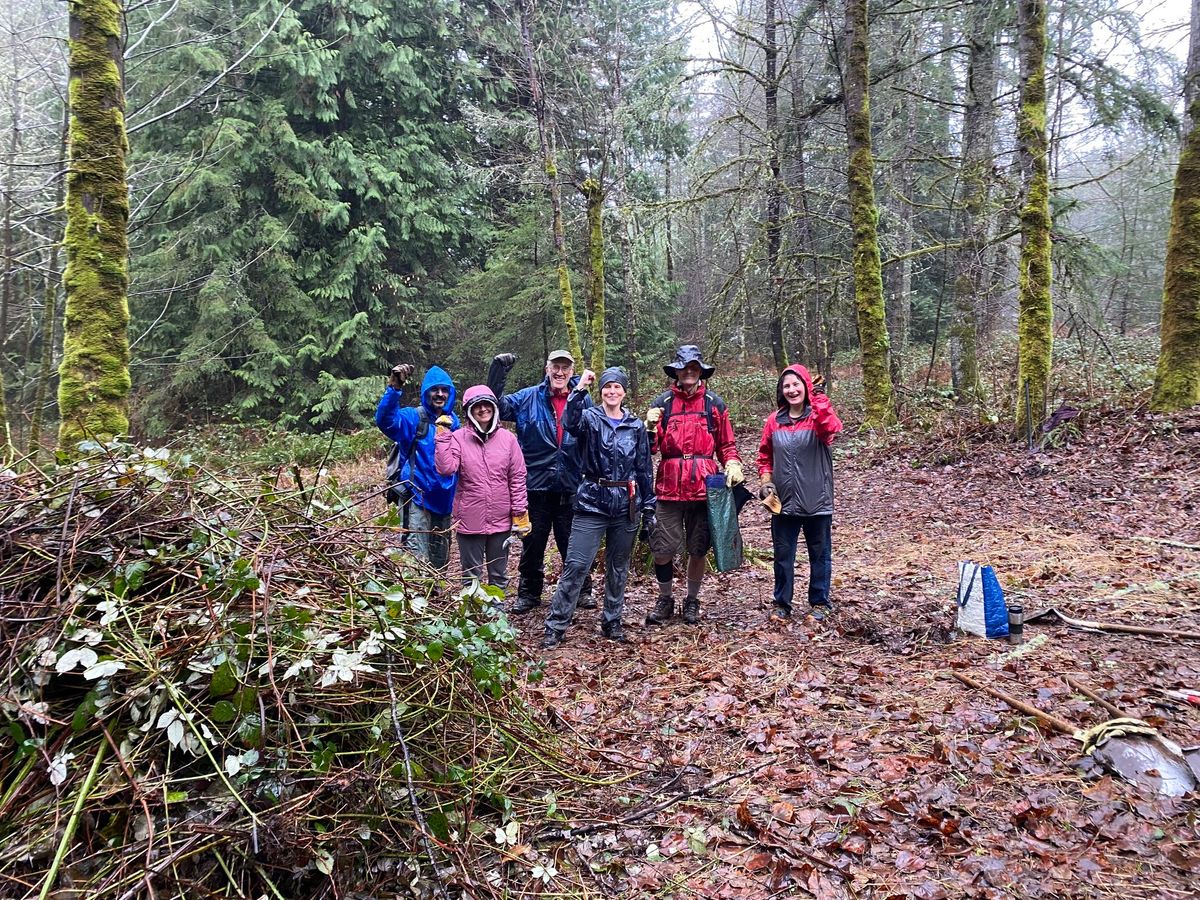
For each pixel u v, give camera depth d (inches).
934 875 100.0
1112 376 510.0
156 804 82.8
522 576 238.2
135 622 94.2
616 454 196.9
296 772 88.7
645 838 112.7
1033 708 141.0
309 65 685.9
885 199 721.6
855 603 225.1
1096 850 102.0
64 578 96.9
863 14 478.3
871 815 114.0
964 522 326.3
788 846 107.7
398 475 215.0
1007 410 457.7
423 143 804.0
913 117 692.7
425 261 842.2
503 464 208.2
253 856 83.0
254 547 106.6
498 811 115.3
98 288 233.9
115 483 109.7
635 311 754.2
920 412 507.5
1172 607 197.3
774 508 211.6
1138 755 119.2
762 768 131.2
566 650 199.2
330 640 96.4
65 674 91.7
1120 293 896.3
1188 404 392.5
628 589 260.1
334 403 685.9
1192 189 388.2
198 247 674.8
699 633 207.5
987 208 488.4
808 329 767.1
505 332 754.2
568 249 724.7
